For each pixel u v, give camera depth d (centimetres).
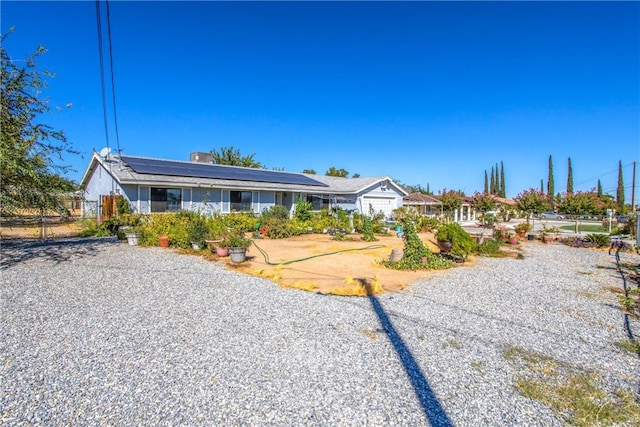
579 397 319
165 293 631
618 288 718
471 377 351
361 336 449
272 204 2269
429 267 886
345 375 351
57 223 1761
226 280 736
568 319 525
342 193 2544
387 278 775
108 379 336
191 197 1875
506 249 1303
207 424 273
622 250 1310
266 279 752
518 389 331
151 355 387
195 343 420
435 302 599
